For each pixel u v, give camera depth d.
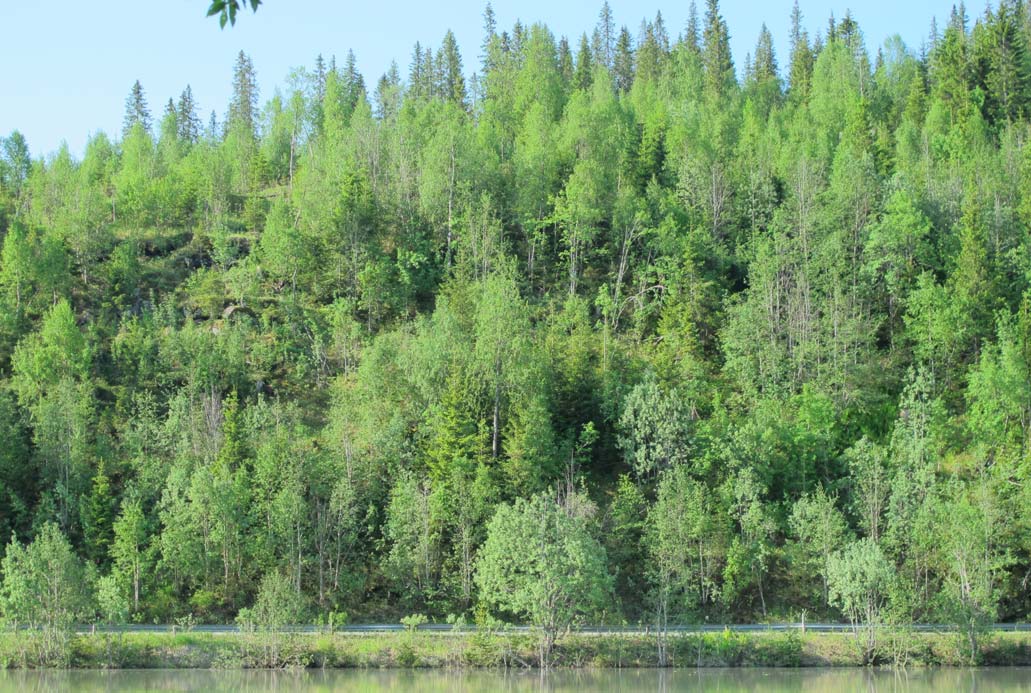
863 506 86.56
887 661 74.12
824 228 119.00
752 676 70.25
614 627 79.62
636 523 86.12
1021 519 82.94
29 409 101.06
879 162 138.12
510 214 138.12
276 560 86.44
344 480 88.19
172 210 141.62
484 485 87.06
